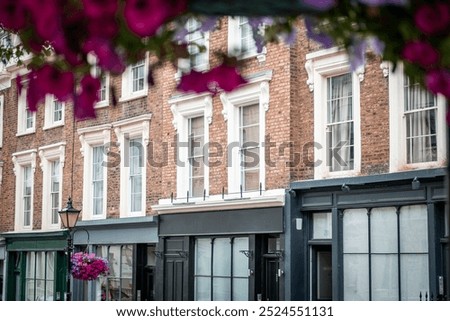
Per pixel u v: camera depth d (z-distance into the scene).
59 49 3.18
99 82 3.25
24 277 26.64
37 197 26.27
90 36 3.13
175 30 3.53
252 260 17.33
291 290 16.12
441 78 3.54
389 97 14.88
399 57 3.75
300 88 16.75
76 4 3.17
